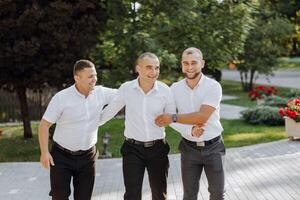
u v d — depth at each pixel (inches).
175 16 655.8
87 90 246.7
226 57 708.7
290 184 378.0
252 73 1368.1
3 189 389.7
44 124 244.4
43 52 535.8
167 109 250.8
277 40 1323.8
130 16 660.7
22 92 639.1
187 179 251.9
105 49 669.9
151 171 254.1
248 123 761.6
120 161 490.0
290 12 2023.9
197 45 684.7
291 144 553.9
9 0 501.0
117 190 377.4
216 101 242.4
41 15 507.5
